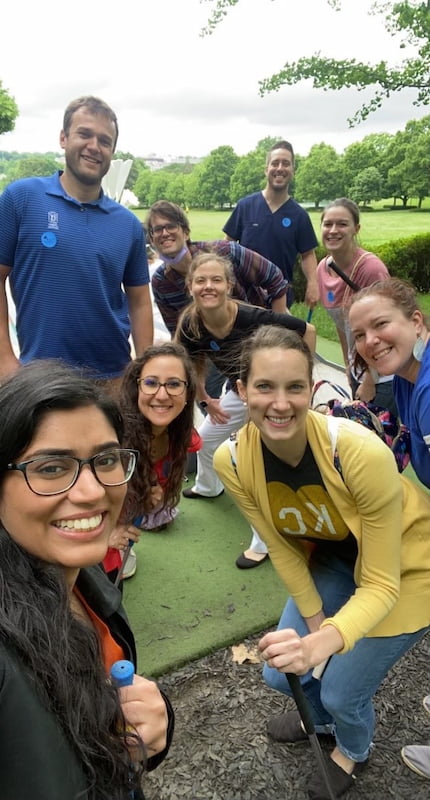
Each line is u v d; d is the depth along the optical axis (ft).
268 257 9.47
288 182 9.12
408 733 4.14
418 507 3.39
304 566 3.75
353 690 3.31
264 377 3.00
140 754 1.82
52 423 1.69
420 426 3.43
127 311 5.94
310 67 17.16
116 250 5.46
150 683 2.03
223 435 6.97
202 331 6.06
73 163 5.13
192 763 3.96
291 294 9.90
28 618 1.53
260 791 3.75
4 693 1.41
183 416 5.08
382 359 3.74
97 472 1.78
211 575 6.02
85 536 1.77
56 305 5.26
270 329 3.24
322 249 18.26
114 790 1.66
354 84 17.02
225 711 4.39
